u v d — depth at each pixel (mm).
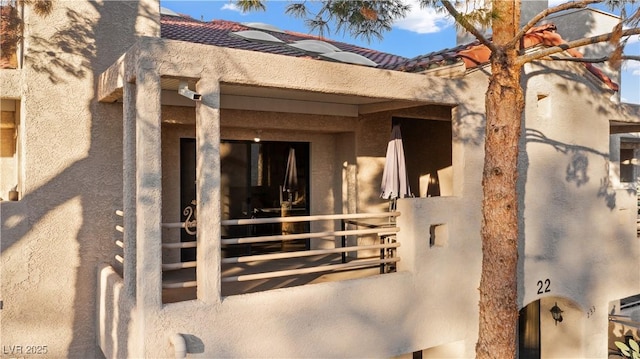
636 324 14461
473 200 10234
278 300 7766
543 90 11625
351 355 8531
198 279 7312
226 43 12711
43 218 9602
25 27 9555
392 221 13109
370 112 12781
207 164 7148
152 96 6770
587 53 16875
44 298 9609
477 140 10289
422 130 15938
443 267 9758
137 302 6930
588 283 12609
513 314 8305
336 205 14312
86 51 10023
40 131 9586
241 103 11273
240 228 13289
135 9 10547
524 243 11320
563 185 12047
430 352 10859
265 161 13586
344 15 8664
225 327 7312
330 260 13109
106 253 10141
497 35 8391
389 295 9000
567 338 12922
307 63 8055
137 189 6816
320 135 14133
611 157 18359
